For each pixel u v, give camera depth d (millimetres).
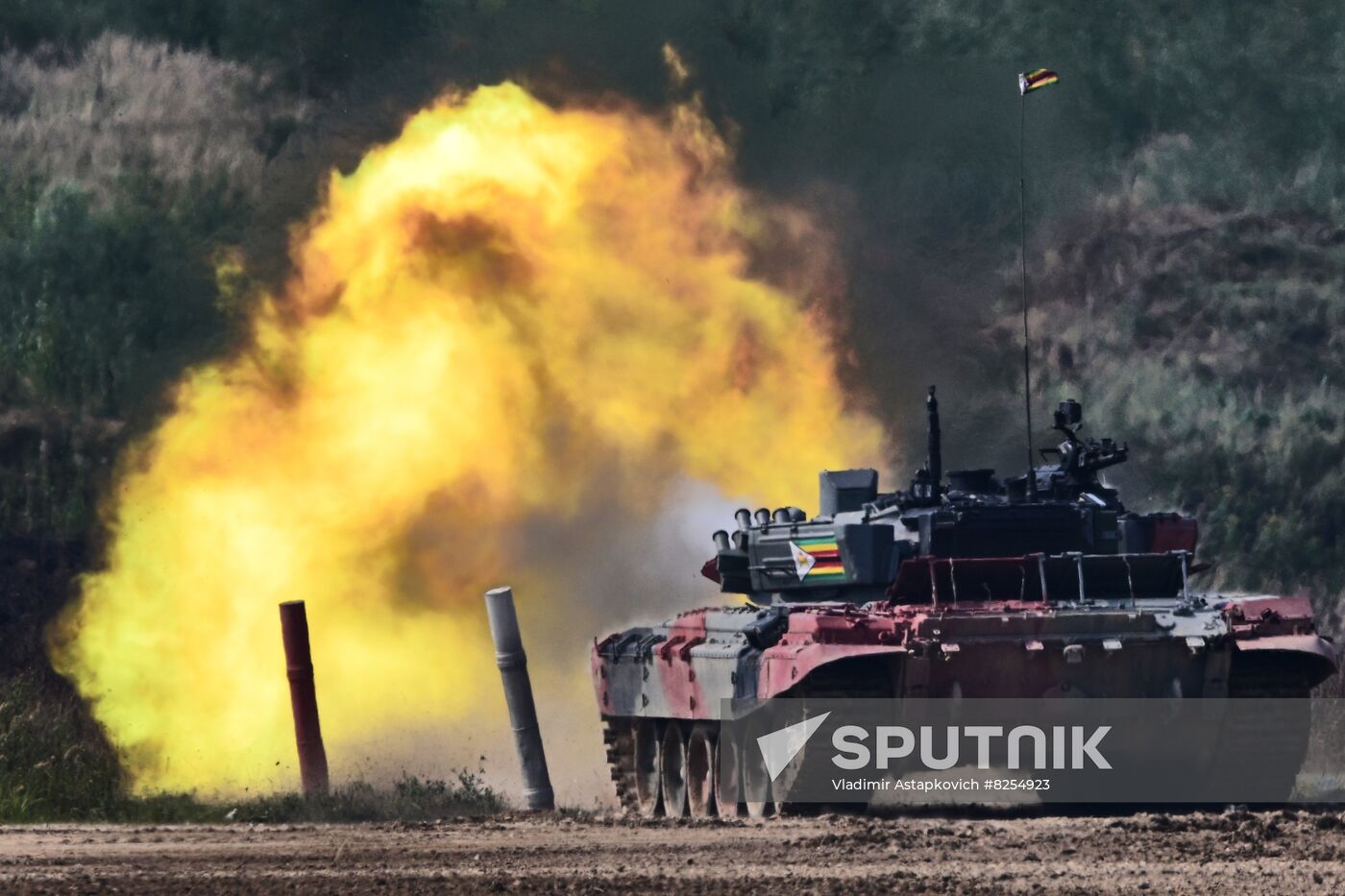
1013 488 94562
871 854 67875
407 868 65875
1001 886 59438
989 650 80875
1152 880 60938
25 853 72375
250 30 199250
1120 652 81938
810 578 94250
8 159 191750
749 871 63812
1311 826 74250
